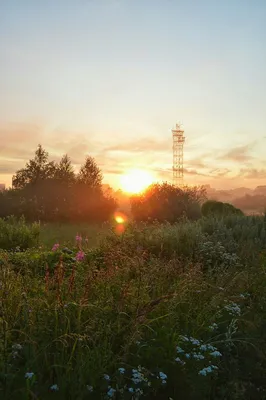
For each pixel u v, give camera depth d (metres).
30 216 23.42
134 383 2.88
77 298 3.85
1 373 2.72
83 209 24.94
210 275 5.87
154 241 8.20
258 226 10.91
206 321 4.15
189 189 25.58
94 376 2.89
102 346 3.18
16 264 5.89
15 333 3.40
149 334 3.80
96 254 6.85
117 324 3.55
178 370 3.19
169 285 5.13
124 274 4.85
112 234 8.21
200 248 7.96
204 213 18.12
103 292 4.21
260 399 3.01
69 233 13.70
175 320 4.02
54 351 3.17
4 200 24.52
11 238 10.23
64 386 2.73
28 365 2.88
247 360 3.55
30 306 3.51
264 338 3.95
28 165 27.17
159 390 2.99
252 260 7.62
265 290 5.47
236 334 4.05
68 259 6.36
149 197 24.86
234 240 9.31
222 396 3.03
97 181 27.44
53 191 26.02
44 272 5.62
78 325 3.28
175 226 9.96
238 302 5.08
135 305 4.04
